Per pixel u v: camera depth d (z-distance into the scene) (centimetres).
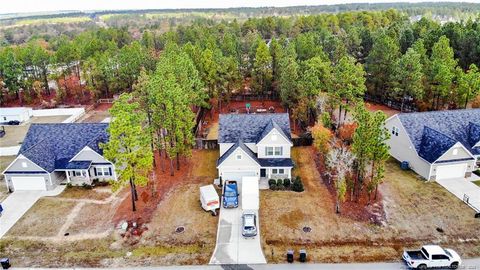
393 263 2833
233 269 2819
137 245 3139
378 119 3416
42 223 3500
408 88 5931
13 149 5459
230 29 13612
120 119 3438
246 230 3158
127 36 14500
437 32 7650
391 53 6625
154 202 3791
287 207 3619
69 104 8088
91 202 3853
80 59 8900
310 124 5619
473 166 4131
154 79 4612
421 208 3544
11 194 4056
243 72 8338
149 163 3538
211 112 6644
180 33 13762
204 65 6431
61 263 2944
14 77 8100
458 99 5734
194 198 3838
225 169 4062
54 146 4375
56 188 4162
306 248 3036
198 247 3088
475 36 6988
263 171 4209
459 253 2930
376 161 3478
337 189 3538
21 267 2912
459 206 3562
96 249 3105
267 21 14550
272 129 4094
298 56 7781
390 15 13988
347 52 8356
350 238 3141
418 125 4453
